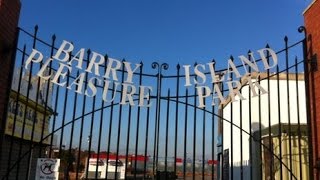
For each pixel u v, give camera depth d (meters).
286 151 10.32
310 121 6.43
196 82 7.08
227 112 14.63
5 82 6.32
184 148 7.18
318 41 6.34
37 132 12.98
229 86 6.99
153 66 7.18
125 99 6.92
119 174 18.84
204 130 7.11
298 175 10.12
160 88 7.14
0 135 6.20
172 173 7.11
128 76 6.98
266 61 6.79
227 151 14.54
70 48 6.70
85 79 6.78
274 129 10.55
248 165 12.38
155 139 7.12
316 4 6.43
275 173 10.26
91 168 19.62
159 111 7.14
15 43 6.49
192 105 7.07
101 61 6.86
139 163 16.44
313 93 6.44
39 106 12.20
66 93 6.73
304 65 6.59
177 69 7.16
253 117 12.12
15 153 11.41
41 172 6.39
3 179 6.24
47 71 7.13
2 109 6.25
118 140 6.93
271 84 11.90
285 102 11.66
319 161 6.10
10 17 6.36
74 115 6.77
